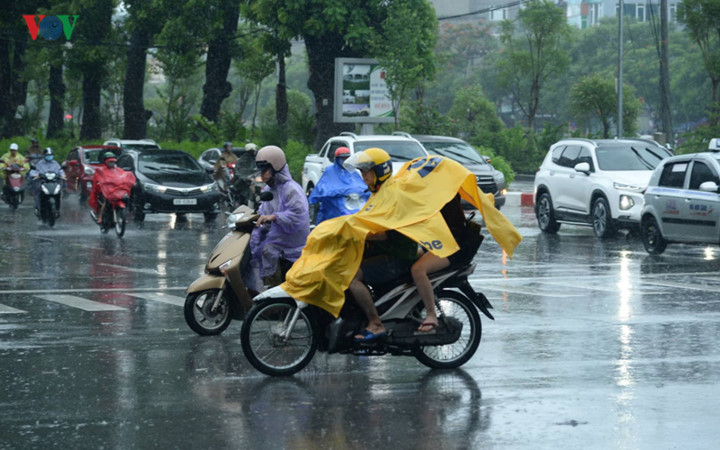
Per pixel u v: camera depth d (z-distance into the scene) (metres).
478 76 130.38
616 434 7.37
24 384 9.09
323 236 9.20
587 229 28.06
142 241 23.70
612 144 25.56
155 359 10.27
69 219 30.39
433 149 31.91
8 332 11.85
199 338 11.50
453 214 9.45
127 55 59.31
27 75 69.81
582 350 10.64
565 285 16.06
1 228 27.12
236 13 55.62
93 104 64.00
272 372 9.45
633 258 20.30
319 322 9.45
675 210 20.28
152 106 119.06
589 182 24.89
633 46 120.88
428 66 46.28
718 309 13.50
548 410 8.09
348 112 44.97
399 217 8.99
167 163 30.72
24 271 18.00
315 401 8.44
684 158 20.61
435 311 9.31
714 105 39.34
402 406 8.25
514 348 10.76
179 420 7.82
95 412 8.08
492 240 24.34
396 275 9.30
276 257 11.23
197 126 55.25
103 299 14.62
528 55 74.56
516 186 50.31
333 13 44.44
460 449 7.01
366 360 10.24
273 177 11.36
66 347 10.92
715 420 7.76
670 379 9.22
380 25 46.00
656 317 12.83
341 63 44.56
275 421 7.79
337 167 16.23
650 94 113.12
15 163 34.25
